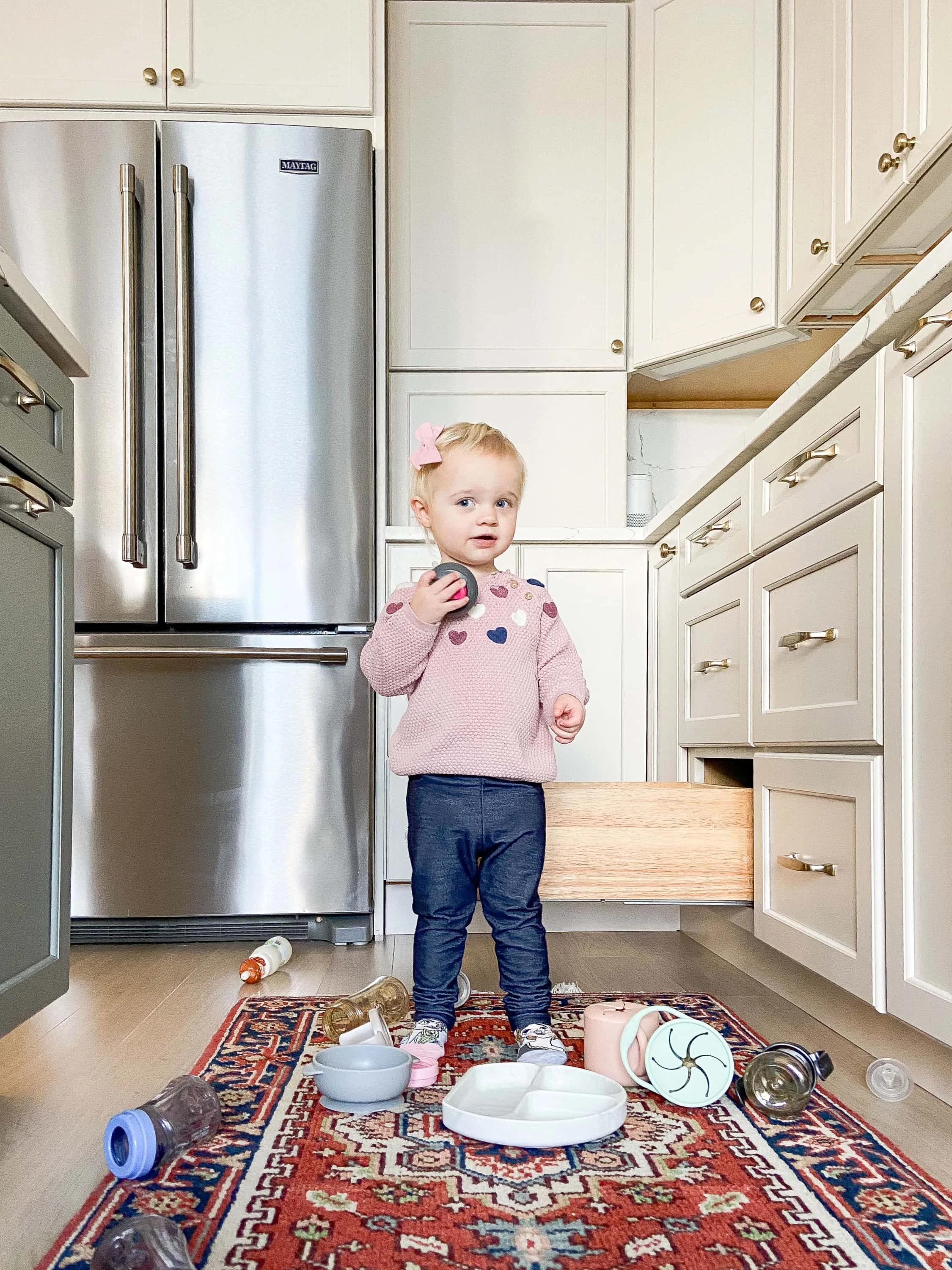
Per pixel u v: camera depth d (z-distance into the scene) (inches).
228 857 86.7
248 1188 35.1
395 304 112.0
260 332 89.6
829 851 56.1
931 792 44.8
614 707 99.0
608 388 112.0
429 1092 46.1
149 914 86.2
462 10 113.4
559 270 112.6
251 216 89.8
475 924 92.3
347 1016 54.7
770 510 66.1
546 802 67.7
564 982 69.5
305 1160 37.6
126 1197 34.3
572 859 67.5
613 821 67.9
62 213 87.9
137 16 93.2
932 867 44.6
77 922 87.0
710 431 125.5
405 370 111.8
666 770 94.5
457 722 55.7
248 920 88.1
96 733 86.7
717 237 104.1
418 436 60.3
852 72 83.4
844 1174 36.4
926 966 45.1
